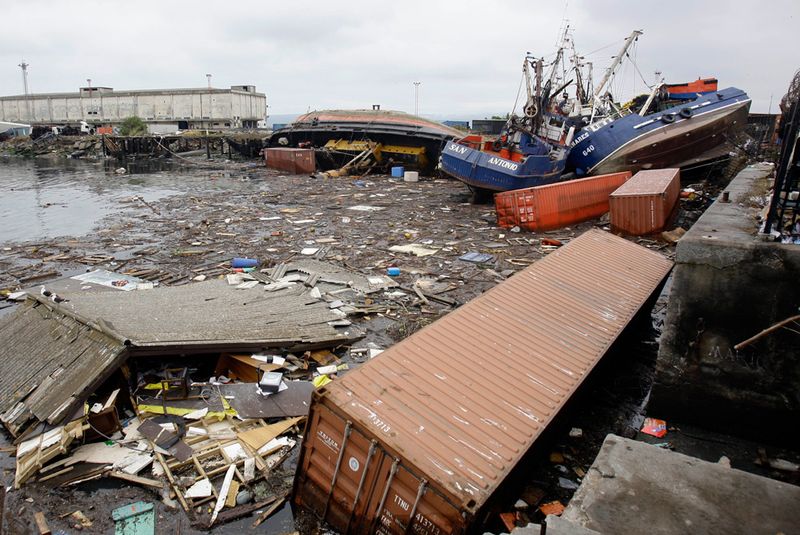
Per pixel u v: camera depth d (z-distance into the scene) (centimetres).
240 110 10150
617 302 1168
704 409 942
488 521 692
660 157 3241
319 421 726
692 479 454
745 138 3409
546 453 938
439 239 2480
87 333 1070
